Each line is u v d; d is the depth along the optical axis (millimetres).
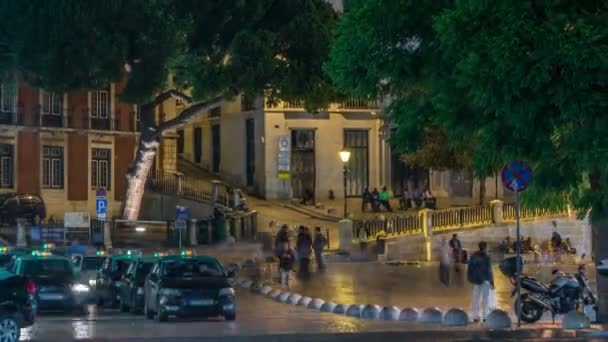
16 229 68625
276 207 81188
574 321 34156
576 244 73188
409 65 26766
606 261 34406
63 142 80312
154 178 83438
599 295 34719
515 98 23828
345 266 60875
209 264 38906
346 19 27266
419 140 28594
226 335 32562
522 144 25203
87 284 43312
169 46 63062
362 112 85500
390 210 81812
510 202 81062
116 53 61531
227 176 88500
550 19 23625
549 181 27469
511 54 23422
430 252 69500
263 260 61594
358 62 26953
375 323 36594
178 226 62781
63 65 61406
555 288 36094
